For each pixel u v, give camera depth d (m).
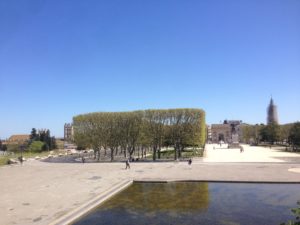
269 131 158.88
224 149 131.75
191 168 56.75
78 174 51.16
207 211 25.98
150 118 78.56
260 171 50.59
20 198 31.50
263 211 25.81
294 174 46.31
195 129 77.88
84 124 82.81
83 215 25.20
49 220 23.00
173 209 26.80
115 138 80.62
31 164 74.12
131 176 46.88
